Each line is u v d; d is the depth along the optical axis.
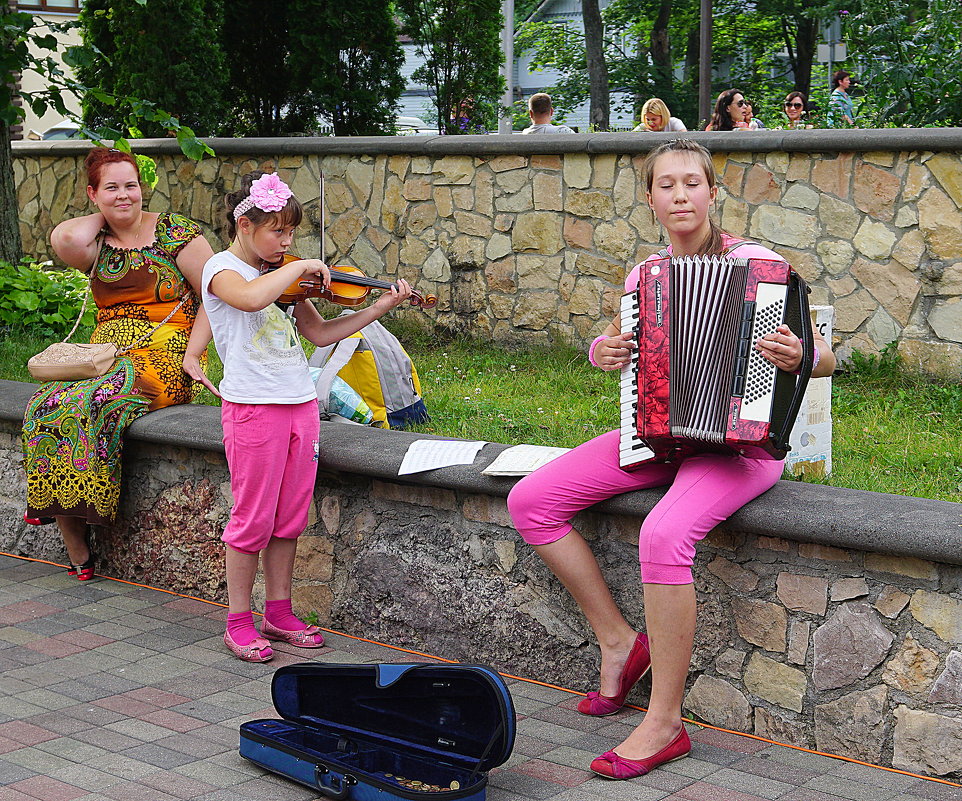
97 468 5.07
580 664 4.12
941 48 9.23
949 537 3.22
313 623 4.83
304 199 9.07
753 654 3.72
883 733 3.48
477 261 8.23
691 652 3.55
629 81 34.28
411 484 4.46
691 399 3.43
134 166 5.25
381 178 8.62
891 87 9.26
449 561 4.40
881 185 6.70
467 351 8.13
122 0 11.73
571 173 7.73
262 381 4.30
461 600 4.39
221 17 12.30
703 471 3.55
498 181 8.05
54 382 5.21
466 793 3.16
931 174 6.53
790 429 3.39
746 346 3.34
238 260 4.29
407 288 4.63
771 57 34.34
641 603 3.93
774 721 3.69
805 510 3.49
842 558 3.50
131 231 5.32
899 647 3.43
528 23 39.00
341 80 13.39
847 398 6.38
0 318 8.30
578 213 7.74
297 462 4.41
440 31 14.15
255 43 13.35
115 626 4.82
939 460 5.05
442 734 3.46
